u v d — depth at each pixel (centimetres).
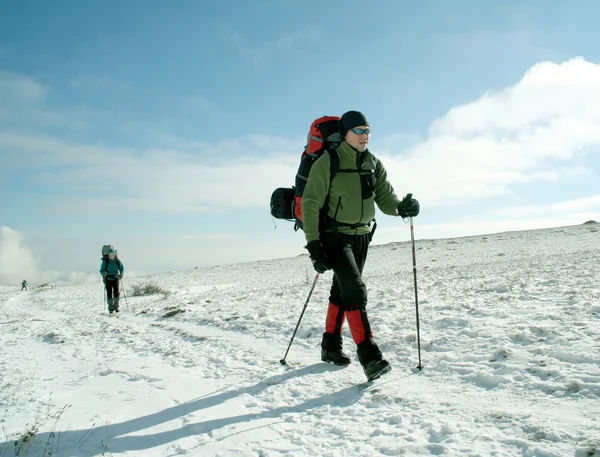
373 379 366
